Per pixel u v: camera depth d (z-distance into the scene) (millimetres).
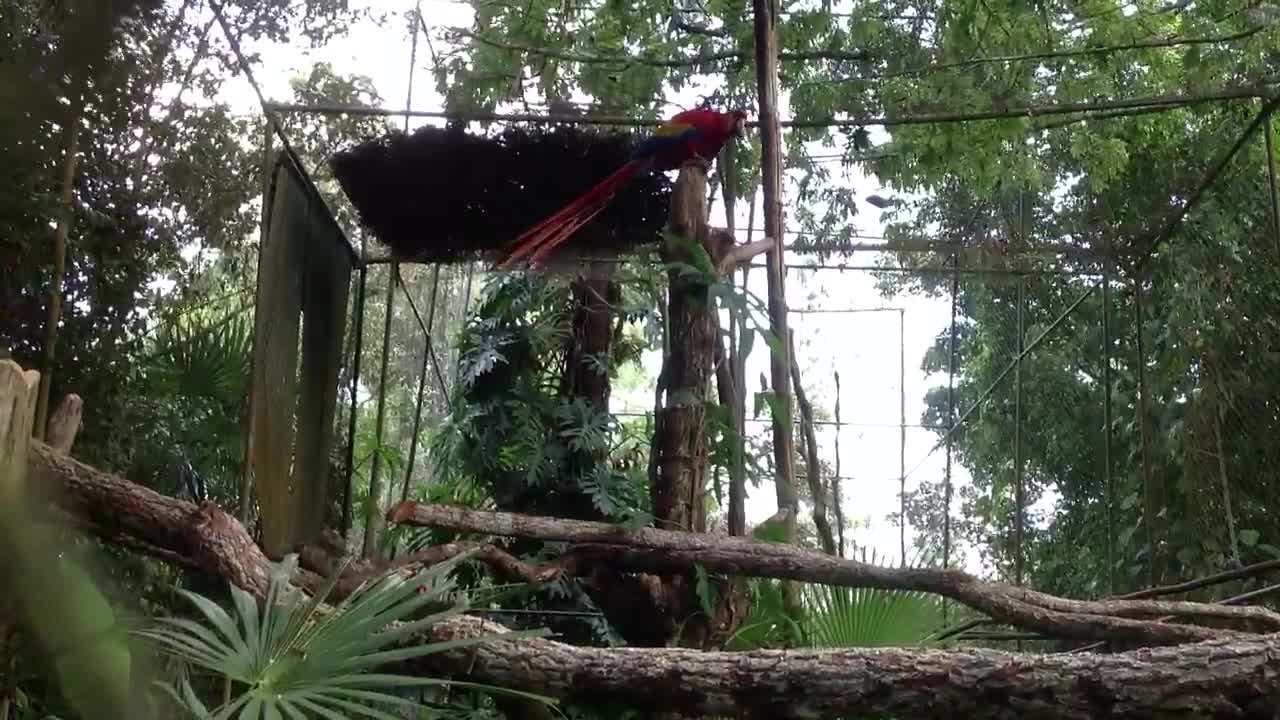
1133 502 5738
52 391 3148
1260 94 4066
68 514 1729
